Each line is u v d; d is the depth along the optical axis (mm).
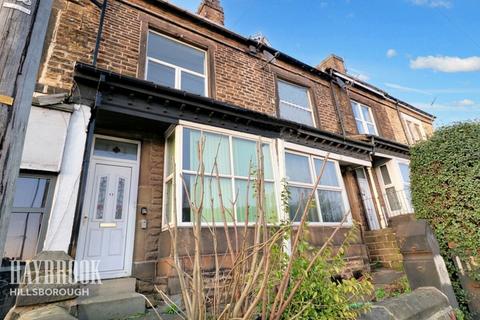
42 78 4352
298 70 8859
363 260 6543
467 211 3545
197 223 1682
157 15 6344
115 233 4695
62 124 4008
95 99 4289
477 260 3355
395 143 9047
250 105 6941
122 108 4547
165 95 4902
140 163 5277
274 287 1948
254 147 5965
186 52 6676
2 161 1205
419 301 2512
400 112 12008
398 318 2201
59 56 4656
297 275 2008
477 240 3389
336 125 8828
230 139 5660
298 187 6461
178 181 4719
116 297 3529
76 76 4203
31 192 3684
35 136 3779
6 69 1305
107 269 4426
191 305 1587
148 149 5422
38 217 3650
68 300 2424
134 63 5504
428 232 3109
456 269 3512
